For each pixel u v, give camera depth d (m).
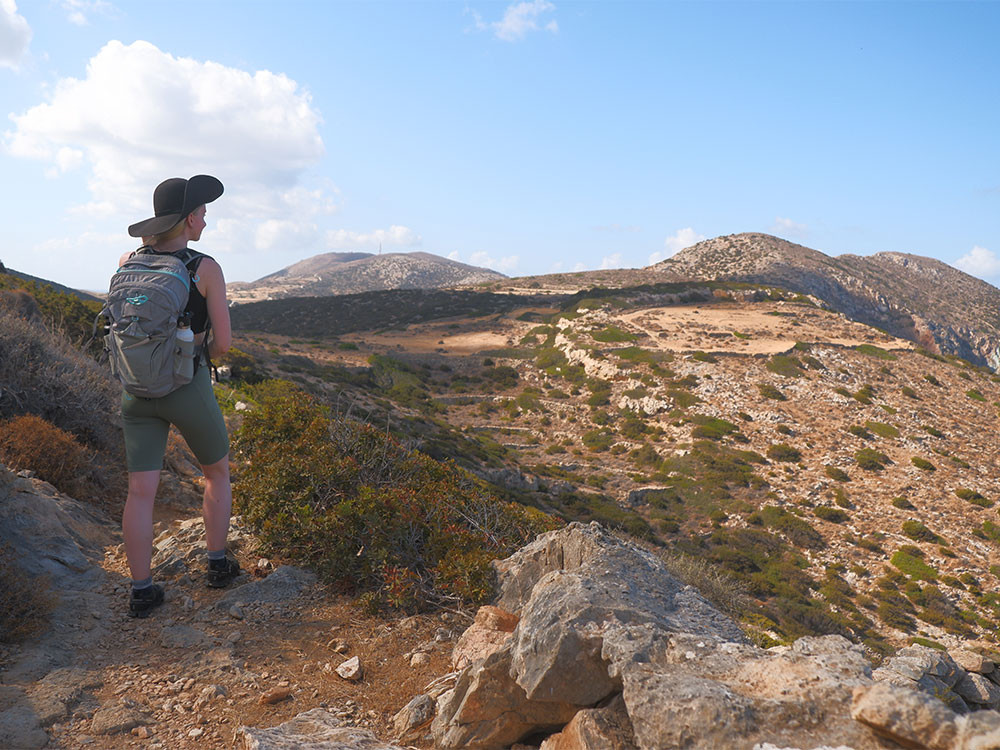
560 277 182.62
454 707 2.53
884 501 40.69
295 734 2.42
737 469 44.09
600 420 55.69
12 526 3.94
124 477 6.06
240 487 4.99
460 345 85.62
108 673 2.90
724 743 1.61
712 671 1.91
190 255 3.36
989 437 51.28
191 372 3.30
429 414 54.03
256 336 80.31
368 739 2.45
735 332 72.50
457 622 3.69
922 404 56.72
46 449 5.11
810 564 33.97
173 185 3.30
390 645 3.40
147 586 3.53
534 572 3.65
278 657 3.20
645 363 63.41
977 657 3.49
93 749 2.38
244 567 4.28
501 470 36.56
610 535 3.38
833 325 78.94
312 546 4.36
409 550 4.25
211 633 3.37
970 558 34.75
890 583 32.06
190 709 2.69
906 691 1.47
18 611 3.14
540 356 73.88
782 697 1.69
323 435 5.62
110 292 3.20
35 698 2.60
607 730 1.97
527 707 2.33
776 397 55.69
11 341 6.23
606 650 2.07
